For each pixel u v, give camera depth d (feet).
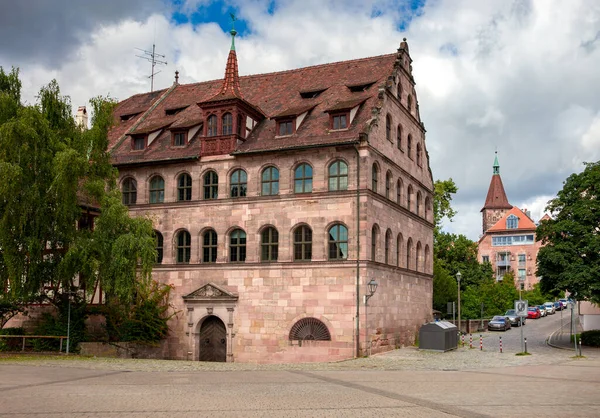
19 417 49.70
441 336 132.77
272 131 138.41
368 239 124.47
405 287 145.38
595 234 143.64
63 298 123.65
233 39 145.79
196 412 52.65
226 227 135.54
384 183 133.90
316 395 64.23
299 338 126.31
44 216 112.78
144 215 143.02
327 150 128.47
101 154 125.18
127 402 57.57
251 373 89.15
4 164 106.01
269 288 129.70
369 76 146.61
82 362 102.94
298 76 157.38
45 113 118.83
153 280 137.69
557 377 86.33
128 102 178.70
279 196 131.13
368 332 122.93
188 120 153.17
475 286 267.18
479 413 54.54
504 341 170.19
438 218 228.84
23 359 106.52
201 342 135.85
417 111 159.22
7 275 113.29
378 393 66.85
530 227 466.70
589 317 194.18
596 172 148.36
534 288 379.14
